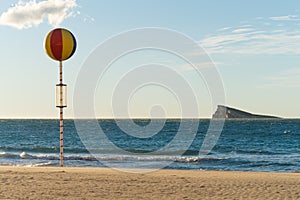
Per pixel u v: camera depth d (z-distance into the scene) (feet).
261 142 156.76
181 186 40.78
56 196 35.78
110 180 44.01
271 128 249.55
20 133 229.04
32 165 78.84
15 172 50.42
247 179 45.70
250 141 161.38
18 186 40.40
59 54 60.03
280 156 105.09
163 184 41.81
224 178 46.52
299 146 139.03
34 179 44.50
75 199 34.65
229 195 36.60
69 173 49.75
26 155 97.30
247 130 229.66
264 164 86.53
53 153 110.73
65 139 179.11
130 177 46.39
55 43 59.26
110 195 36.35
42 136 201.67
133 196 35.99
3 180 43.86
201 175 49.67
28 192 37.45
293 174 53.31
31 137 196.34
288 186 40.78
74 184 41.50
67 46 59.72
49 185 40.88
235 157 98.17
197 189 39.29
